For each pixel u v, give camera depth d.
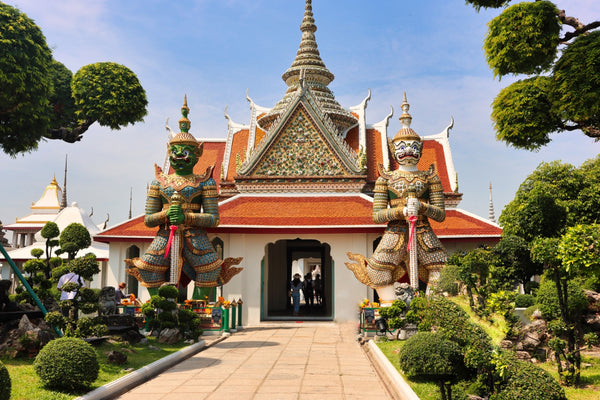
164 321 15.26
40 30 16.50
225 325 18.03
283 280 27.19
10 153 17.62
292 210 22.09
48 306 16.53
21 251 30.02
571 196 18.34
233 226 20.78
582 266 8.88
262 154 23.66
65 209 33.75
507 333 8.39
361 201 22.47
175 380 10.98
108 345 13.80
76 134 24.09
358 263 17.98
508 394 7.81
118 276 23.14
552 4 11.48
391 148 18.05
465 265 9.21
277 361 13.13
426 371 9.47
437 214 16.94
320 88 29.36
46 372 9.11
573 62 10.84
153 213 18.19
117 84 22.92
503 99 12.29
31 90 15.83
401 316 15.10
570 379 10.05
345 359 13.38
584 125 11.74
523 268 14.91
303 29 31.48
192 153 18.56
